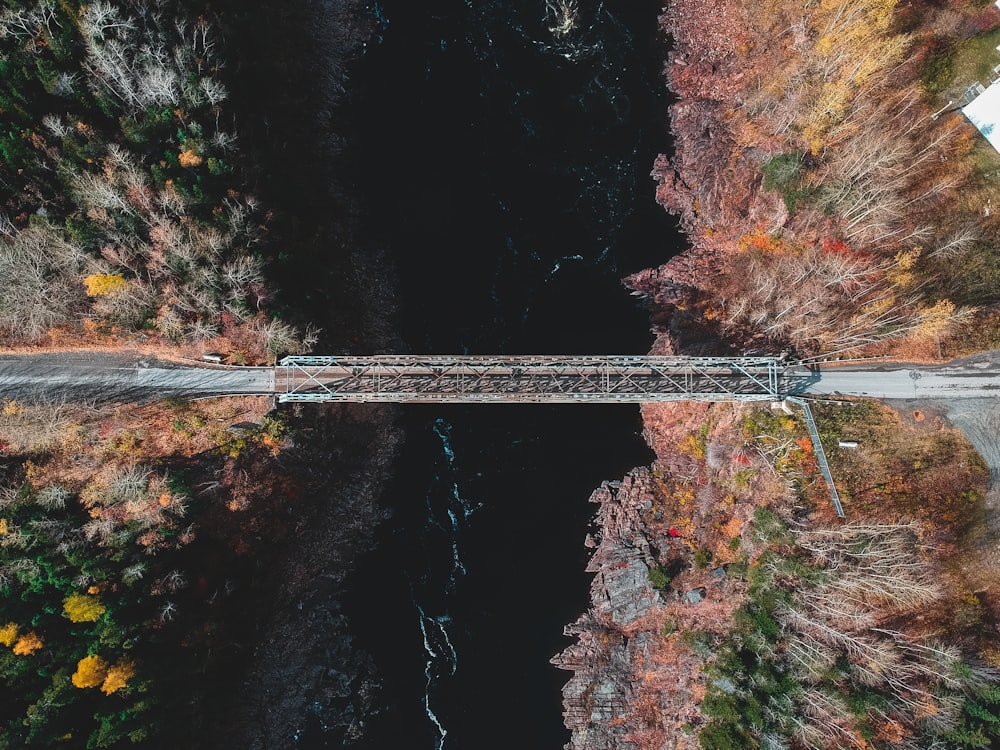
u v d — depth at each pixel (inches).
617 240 3511.3
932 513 2923.2
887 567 2859.3
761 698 2945.4
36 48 2620.6
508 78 3550.7
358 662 3326.8
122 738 2613.2
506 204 3516.2
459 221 3506.4
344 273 3385.8
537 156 3535.9
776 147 3216.0
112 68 2640.3
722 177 3385.8
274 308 2984.7
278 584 3230.8
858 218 2967.5
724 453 3282.5
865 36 2896.2
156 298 2871.6
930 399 3009.4
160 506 2834.6
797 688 2893.7
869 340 3034.0
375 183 3499.0
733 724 2977.4
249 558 3095.5
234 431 3011.8
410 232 3503.9
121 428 2913.4
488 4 3548.2
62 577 2669.8
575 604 3373.5
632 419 3523.6
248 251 2910.9
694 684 3186.5
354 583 3400.6
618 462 3474.4
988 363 2989.7
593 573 3405.5
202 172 2819.9
